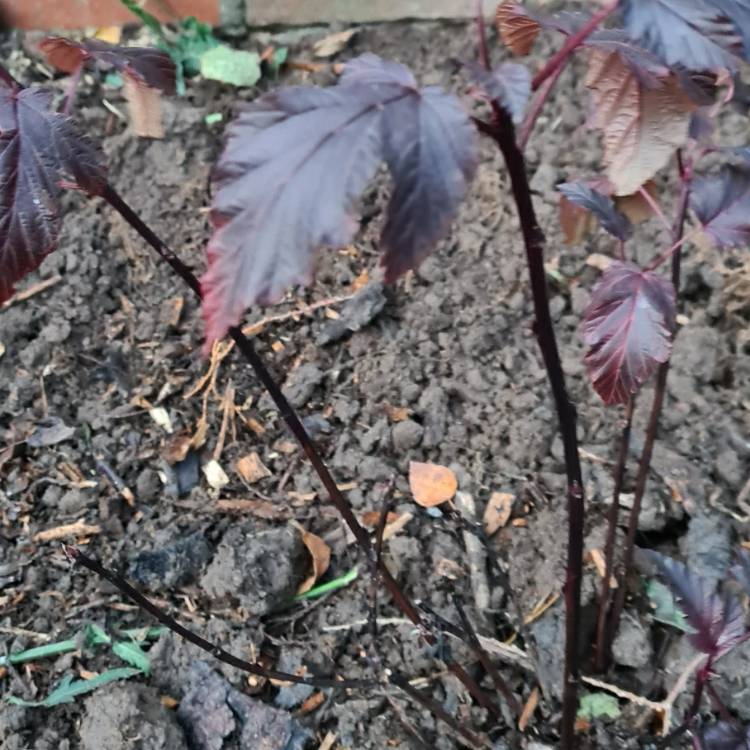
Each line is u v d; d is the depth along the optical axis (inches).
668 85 6.7
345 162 5.8
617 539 13.5
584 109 18.3
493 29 19.9
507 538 13.9
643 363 8.5
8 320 16.2
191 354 16.1
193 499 14.5
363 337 16.1
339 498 10.5
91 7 20.3
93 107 18.9
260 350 16.1
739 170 9.9
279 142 5.9
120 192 17.9
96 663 13.0
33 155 7.6
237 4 20.2
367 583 13.5
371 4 20.2
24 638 13.1
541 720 12.4
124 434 15.1
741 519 13.8
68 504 14.3
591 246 16.8
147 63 9.5
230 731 12.2
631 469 14.2
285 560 13.3
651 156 7.1
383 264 5.9
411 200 5.8
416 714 12.4
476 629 13.0
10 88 7.8
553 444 14.6
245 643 12.9
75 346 16.2
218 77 19.0
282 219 5.8
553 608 13.0
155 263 17.1
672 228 10.3
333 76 19.6
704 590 10.2
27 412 15.3
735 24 6.3
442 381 15.5
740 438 14.4
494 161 17.9
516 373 15.5
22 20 20.4
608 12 6.2
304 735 12.3
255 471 14.7
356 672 12.9
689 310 16.1
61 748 12.2
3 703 12.6
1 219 7.5
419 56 19.8
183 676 12.8
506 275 16.5
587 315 8.7
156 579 13.5
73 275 16.8
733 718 11.5
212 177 6.0
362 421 15.2
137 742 11.7
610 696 12.4
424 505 14.1
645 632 12.7
